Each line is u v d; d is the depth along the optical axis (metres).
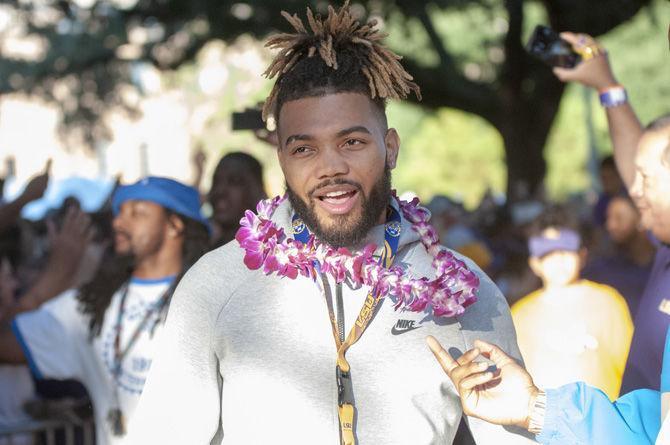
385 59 3.82
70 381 7.34
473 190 67.19
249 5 21.83
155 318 6.08
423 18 24.38
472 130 66.94
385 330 3.78
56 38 26.81
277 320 3.79
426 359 3.79
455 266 3.86
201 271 3.91
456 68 25.77
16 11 26.69
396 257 3.96
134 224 6.23
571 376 6.62
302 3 21.09
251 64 40.84
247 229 3.85
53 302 6.30
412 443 3.72
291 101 3.79
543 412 3.70
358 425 3.70
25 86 27.66
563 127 62.69
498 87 25.62
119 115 29.88
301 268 3.79
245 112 6.42
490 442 3.93
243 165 7.29
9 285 7.96
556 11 23.59
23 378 7.61
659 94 49.50
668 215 5.16
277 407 3.72
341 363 3.72
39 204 20.52
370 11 21.86
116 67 27.89
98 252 8.79
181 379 3.81
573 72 6.51
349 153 3.78
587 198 34.34
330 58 3.78
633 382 5.43
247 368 3.76
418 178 67.25
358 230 3.81
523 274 11.37
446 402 3.82
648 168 5.19
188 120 48.34
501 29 29.03
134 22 25.11
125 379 6.08
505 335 3.98
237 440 3.75
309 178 3.78
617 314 6.73
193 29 24.88
